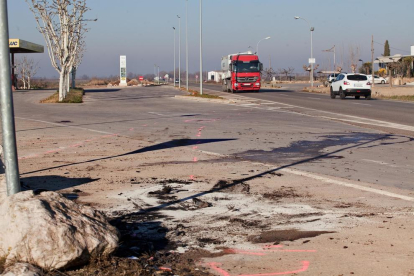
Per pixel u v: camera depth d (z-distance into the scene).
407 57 84.69
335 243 5.96
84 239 4.96
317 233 6.36
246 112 27.08
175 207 7.71
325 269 5.17
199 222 6.89
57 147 14.34
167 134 17.45
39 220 4.86
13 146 6.05
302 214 7.24
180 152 13.36
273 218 7.05
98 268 4.97
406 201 7.97
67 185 9.32
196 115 25.36
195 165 11.39
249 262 5.41
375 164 11.44
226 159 12.21
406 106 30.38
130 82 109.12
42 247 4.71
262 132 17.88
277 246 5.90
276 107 30.66
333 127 19.42
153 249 5.76
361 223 6.76
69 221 5.04
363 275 4.99
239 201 8.04
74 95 42.03
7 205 5.10
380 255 5.53
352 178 9.83
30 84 88.88
